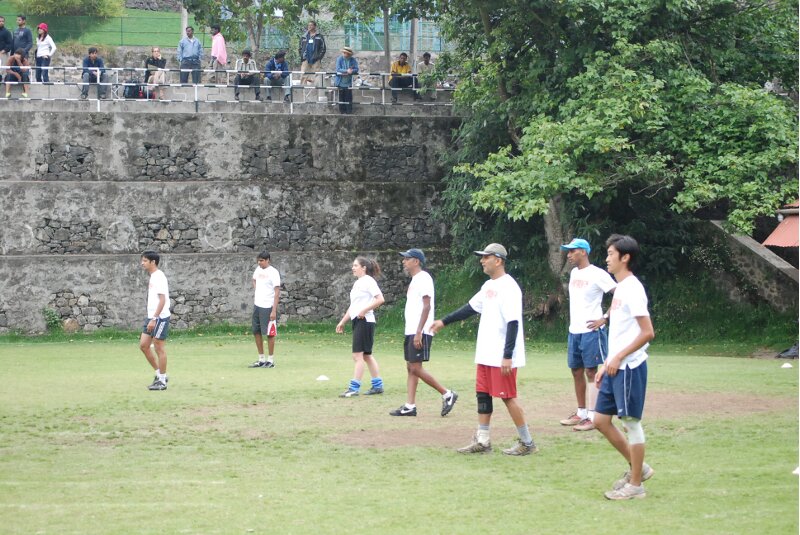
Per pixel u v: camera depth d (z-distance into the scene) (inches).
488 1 912.3
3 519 279.7
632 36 892.0
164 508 292.4
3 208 974.4
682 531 263.7
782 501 294.5
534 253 1002.1
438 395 525.7
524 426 372.2
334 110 1099.9
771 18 946.1
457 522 275.7
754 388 536.4
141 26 1684.3
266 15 1366.9
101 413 468.4
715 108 858.1
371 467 352.2
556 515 282.8
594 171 840.9
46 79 1111.0
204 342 909.8
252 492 313.6
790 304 914.7
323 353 799.7
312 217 1043.9
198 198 1015.6
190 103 1055.0
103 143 1005.8
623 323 303.6
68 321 975.6
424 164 1080.8
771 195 800.3
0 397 519.8
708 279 956.0
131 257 990.4
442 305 1023.6
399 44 1581.0
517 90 978.1
